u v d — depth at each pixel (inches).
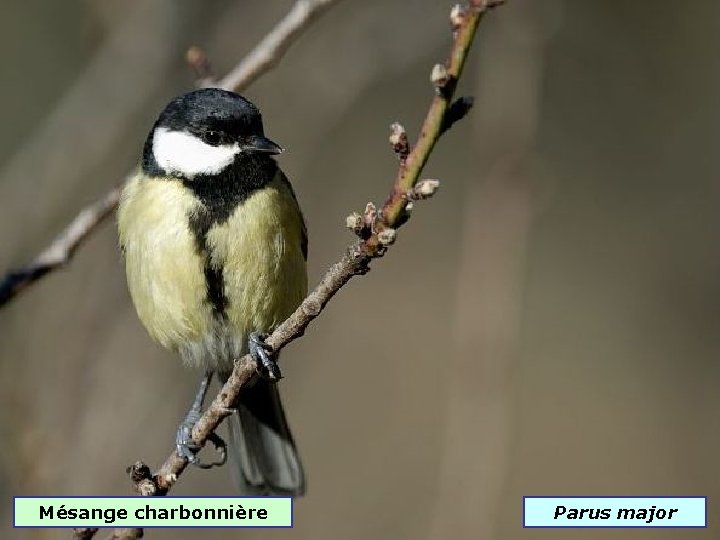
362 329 608.7
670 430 575.8
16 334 355.6
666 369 595.8
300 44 438.3
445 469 335.3
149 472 258.4
